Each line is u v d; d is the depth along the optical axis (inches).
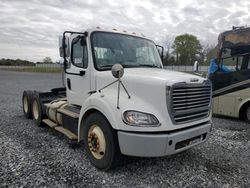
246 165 172.2
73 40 199.5
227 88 316.2
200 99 160.7
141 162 171.6
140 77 150.3
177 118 144.4
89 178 147.0
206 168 165.8
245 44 299.0
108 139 149.8
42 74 1760.6
